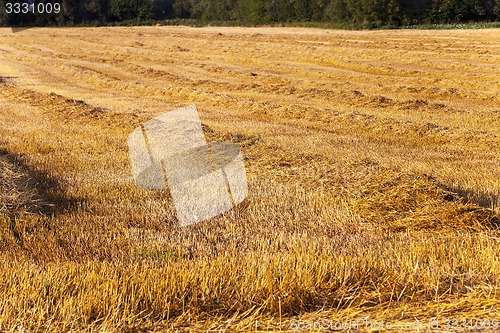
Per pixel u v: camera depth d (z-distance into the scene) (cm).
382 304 486
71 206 858
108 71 3297
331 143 1399
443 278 536
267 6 7675
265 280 519
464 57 3572
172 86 2623
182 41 5197
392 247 654
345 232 749
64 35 6072
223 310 489
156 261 623
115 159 1155
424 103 2028
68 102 1978
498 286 516
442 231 754
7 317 468
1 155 1220
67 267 584
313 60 3644
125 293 500
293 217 811
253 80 2886
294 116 1856
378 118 1727
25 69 3391
